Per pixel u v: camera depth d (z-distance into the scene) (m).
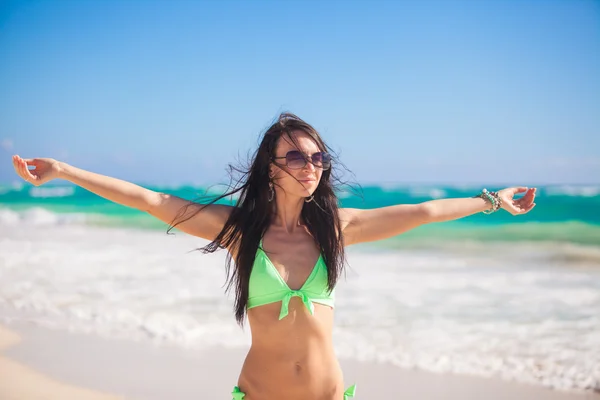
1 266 11.77
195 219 3.30
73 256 13.09
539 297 9.12
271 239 3.23
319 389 3.10
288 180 3.18
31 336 7.18
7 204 31.03
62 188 43.72
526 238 16.22
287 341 3.09
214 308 8.32
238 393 3.15
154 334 7.23
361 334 7.24
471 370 6.03
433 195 40.12
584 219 19.48
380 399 5.34
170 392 5.46
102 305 8.58
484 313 8.17
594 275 10.95
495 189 46.72
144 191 3.24
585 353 6.43
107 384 5.63
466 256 13.46
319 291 3.18
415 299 9.02
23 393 5.40
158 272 10.98
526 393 5.43
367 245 15.37
